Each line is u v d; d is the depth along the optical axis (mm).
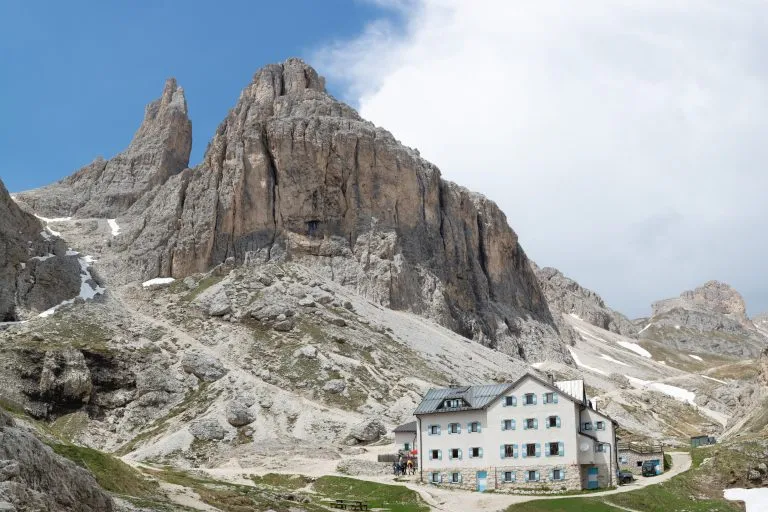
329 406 164000
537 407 103625
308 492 104188
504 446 103750
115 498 60812
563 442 101250
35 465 45812
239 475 115688
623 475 106188
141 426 161625
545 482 100875
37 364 166000
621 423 195375
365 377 178500
